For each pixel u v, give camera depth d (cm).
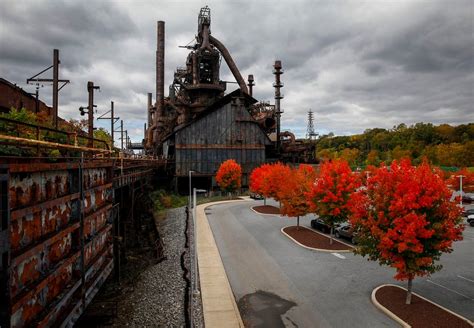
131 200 2877
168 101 6944
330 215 2430
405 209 1408
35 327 855
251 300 1611
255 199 5325
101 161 1633
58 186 1090
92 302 1636
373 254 1539
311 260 2184
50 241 977
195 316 1471
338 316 1427
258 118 7131
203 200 5209
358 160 12475
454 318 1335
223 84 7325
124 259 2336
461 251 2377
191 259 2258
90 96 2850
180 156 5791
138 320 1470
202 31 6938
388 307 1461
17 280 811
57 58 2298
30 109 2658
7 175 743
